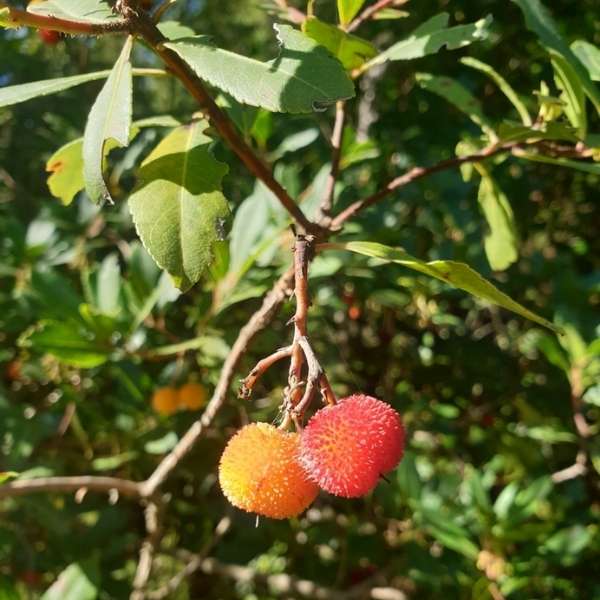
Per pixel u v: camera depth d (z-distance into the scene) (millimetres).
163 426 350
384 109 581
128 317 351
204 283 418
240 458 202
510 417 468
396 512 375
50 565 385
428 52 251
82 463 406
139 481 390
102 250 509
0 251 443
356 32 577
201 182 213
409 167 486
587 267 584
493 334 519
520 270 490
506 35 539
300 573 416
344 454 192
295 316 190
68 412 406
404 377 472
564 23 547
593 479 421
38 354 391
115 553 375
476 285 204
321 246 206
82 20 208
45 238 438
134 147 418
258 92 200
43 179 706
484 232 462
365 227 405
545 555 338
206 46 209
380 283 423
